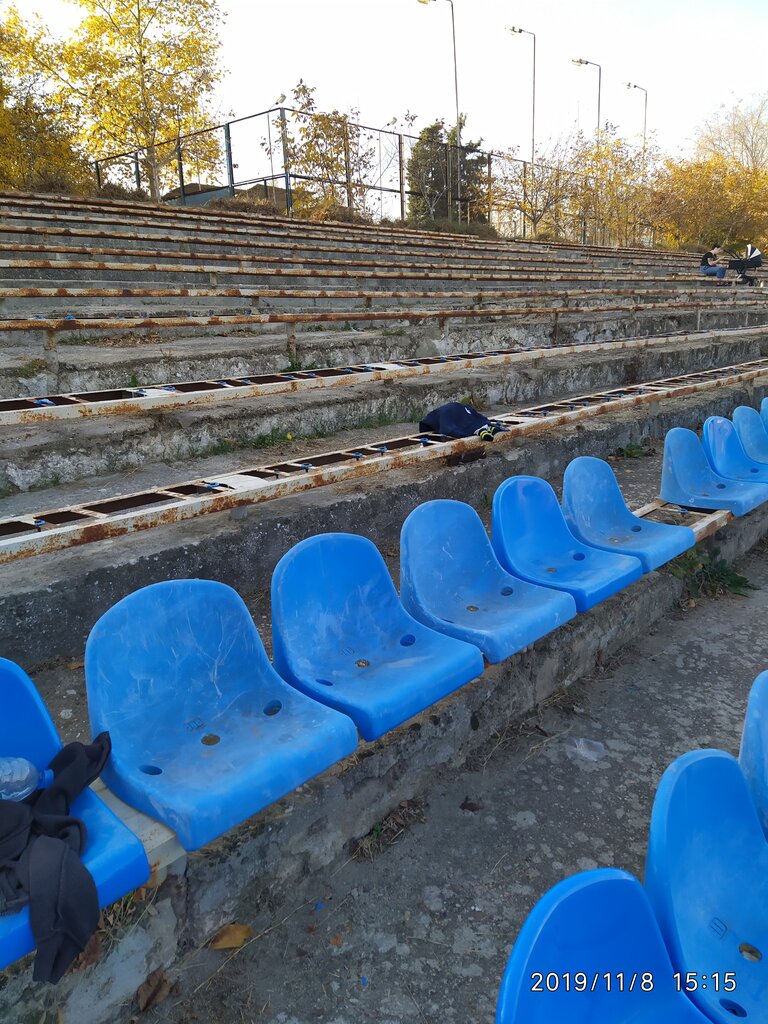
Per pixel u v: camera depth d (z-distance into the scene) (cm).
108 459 476
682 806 160
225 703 232
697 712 329
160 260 1087
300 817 228
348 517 416
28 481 439
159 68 2606
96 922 156
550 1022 116
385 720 229
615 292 1116
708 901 164
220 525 368
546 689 335
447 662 255
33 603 291
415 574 302
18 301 845
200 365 666
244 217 1611
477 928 216
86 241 1109
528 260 1767
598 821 260
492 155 3117
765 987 154
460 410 504
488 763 293
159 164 2533
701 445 499
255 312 898
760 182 3747
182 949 203
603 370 886
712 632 406
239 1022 188
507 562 344
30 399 445
